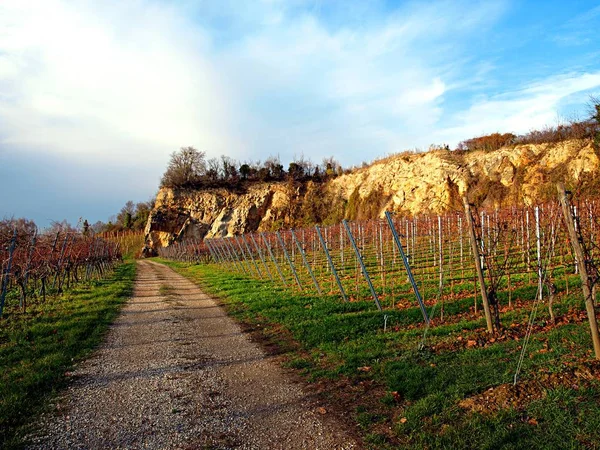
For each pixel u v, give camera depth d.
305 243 24.11
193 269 32.06
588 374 4.29
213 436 4.11
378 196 48.72
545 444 3.36
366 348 6.65
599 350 4.68
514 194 33.28
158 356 7.07
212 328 9.36
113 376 6.01
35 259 14.61
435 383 4.83
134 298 14.81
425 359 5.75
